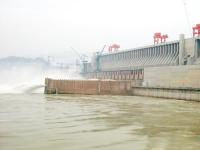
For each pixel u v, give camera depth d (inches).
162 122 1273.4
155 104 2313.0
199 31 4062.5
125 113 1599.4
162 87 3329.2
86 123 1200.2
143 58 5300.2
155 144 817.5
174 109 1900.8
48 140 848.9
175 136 943.7
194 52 3774.6
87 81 3858.3
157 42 5319.9
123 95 3880.4
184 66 3201.3
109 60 6899.6
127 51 5959.6
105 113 1579.7
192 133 1004.6
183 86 3198.8
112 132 1002.7
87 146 783.1
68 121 1245.1
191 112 1711.4
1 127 1058.1
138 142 842.8
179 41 4028.1
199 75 2984.7
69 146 777.6
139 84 4013.3
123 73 5236.2
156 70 3700.8
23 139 855.7
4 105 1924.2
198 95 2775.6
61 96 3186.5
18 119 1267.2
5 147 754.2
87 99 2785.4
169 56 4471.0
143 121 1291.8
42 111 1600.6
